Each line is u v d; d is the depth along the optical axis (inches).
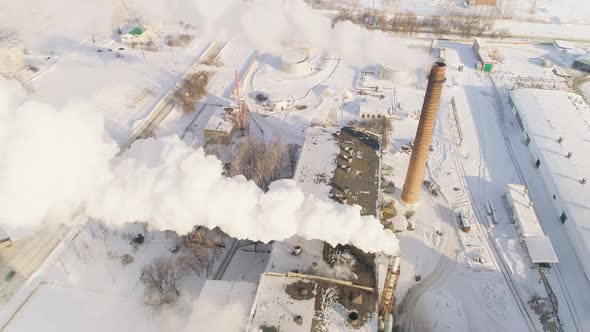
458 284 1963.6
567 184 2354.8
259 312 1549.0
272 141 2682.1
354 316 1508.4
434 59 3868.1
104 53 3870.6
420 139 2020.2
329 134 2433.6
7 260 2007.9
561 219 2276.1
